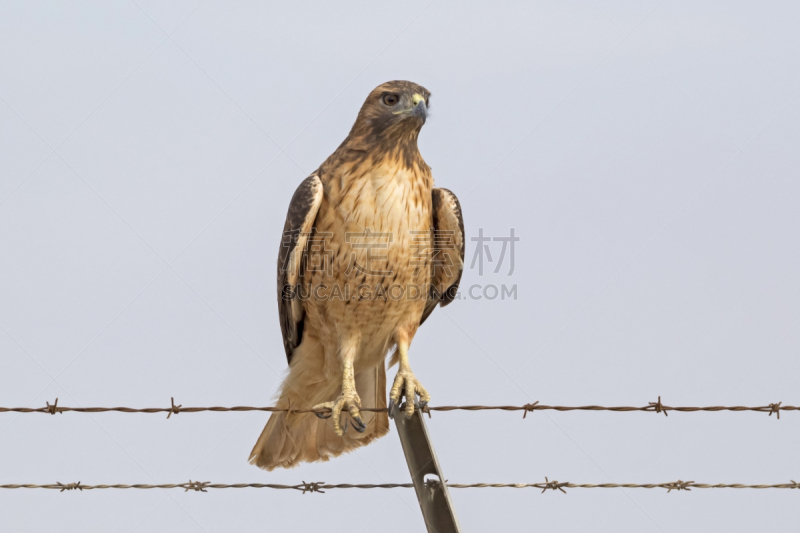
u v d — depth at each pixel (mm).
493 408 9281
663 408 9227
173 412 9172
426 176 11828
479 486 9188
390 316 11797
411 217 11508
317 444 12555
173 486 9383
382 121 11406
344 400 11352
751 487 9406
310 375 12539
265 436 12516
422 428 8469
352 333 11898
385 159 11438
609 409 9266
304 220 11406
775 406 9219
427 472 8531
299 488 9508
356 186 11414
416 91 11516
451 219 12117
